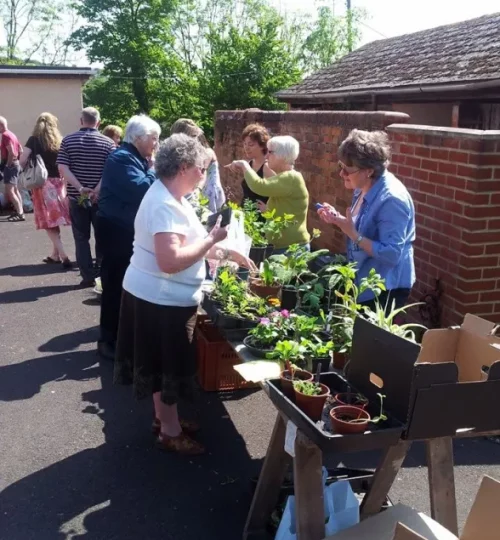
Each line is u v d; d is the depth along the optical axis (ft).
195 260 10.08
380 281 9.84
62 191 25.03
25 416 13.24
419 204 15.99
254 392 14.40
